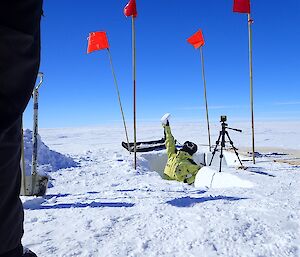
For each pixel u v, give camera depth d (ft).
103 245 8.47
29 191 14.26
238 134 89.92
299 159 29.25
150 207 11.97
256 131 105.91
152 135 98.89
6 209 2.48
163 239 8.89
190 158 23.70
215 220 10.32
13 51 2.22
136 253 8.05
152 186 17.90
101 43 27.58
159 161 34.60
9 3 2.18
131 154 35.55
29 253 3.15
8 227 2.53
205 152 34.65
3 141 2.29
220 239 8.87
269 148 41.42
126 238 8.95
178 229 9.61
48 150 28.40
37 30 2.48
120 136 102.32
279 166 24.57
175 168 22.94
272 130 111.34
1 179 2.37
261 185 16.34
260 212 11.16
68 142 80.43
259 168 23.36
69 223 10.23
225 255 7.97
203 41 30.94
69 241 8.70
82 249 8.21
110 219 10.55
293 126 147.23
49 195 15.40
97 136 106.73
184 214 11.03
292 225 10.00
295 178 18.61
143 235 9.16
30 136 28.71
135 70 23.95
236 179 18.45
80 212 11.48
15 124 2.37
